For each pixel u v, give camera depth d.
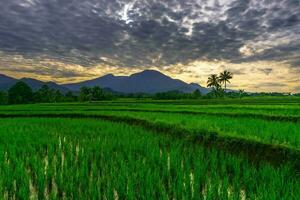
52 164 12.98
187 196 9.13
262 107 38.69
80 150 15.28
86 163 12.41
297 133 14.55
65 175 11.42
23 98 119.44
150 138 18.34
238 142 15.19
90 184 10.36
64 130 23.23
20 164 12.21
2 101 112.62
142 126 26.55
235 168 11.66
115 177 10.57
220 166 12.77
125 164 12.25
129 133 20.94
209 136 17.14
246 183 10.21
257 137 15.09
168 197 9.23
